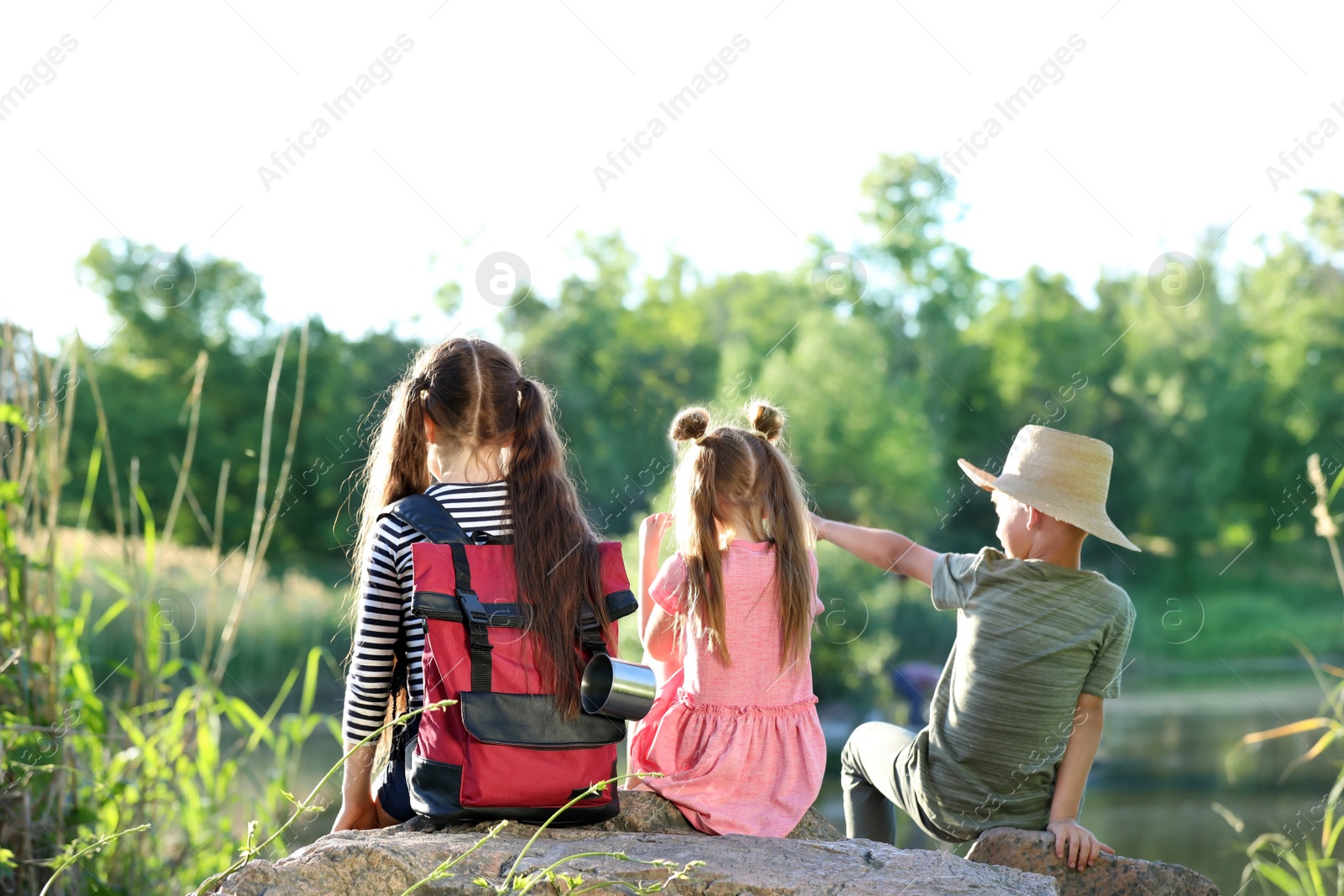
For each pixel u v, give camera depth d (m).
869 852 3.45
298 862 3.05
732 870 3.17
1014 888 3.21
